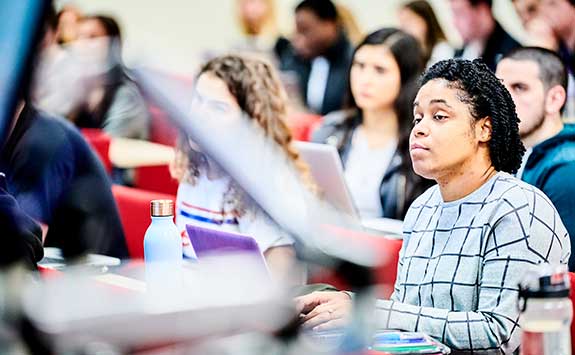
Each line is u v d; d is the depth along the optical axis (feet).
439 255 11.57
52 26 22.21
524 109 16.88
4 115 11.45
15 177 14.93
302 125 23.25
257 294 6.66
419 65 20.48
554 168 16.15
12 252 7.71
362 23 36.29
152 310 6.17
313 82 31.55
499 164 11.53
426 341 9.91
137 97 24.39
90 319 5.97
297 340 6.71
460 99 11.32
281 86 14.92
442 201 11.88
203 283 6.85
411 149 11.62
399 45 20.35
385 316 11.26
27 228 9.71
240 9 36.81
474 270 11.20
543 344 7.88
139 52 38.09
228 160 10.31
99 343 5.87
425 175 11.60
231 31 40.11
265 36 36.65
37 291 6.15
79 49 24.54
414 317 11.16
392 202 19.98
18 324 5.89
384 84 20.38
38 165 15.07
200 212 13.19
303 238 7.51
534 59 16.79
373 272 7.22
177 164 14.11
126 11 40.37
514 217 11.05
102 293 6.32
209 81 14.57
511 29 30.60
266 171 9.77
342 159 20.88
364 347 7.16
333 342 7.18
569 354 8.06
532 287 7.95
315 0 31.45
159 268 9.68
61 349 5.82
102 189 15.35
